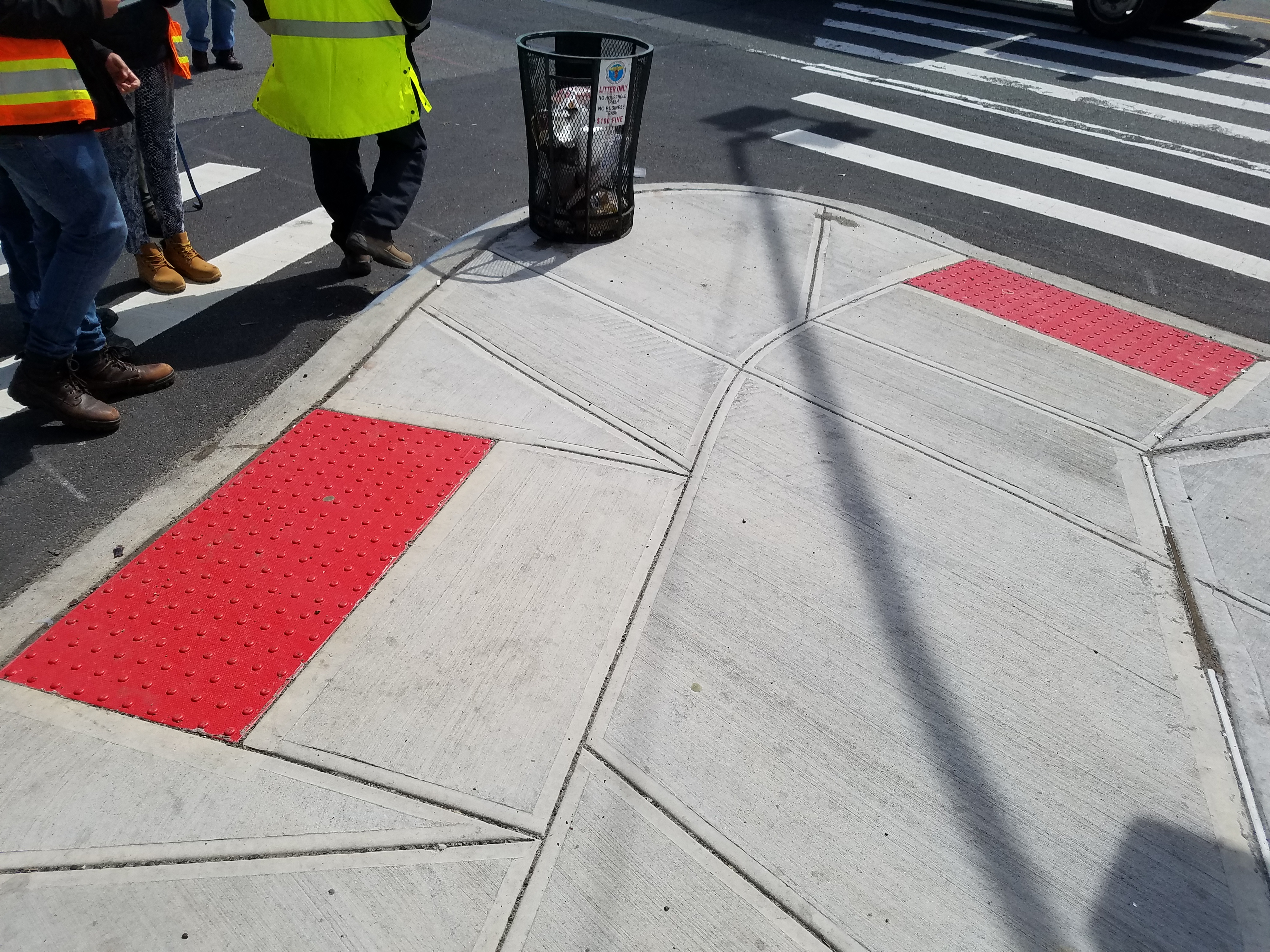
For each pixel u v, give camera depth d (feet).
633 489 11.04
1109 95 28.78
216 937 6.54
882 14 38.01
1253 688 8.93
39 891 6.75
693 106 26.27
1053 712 8.59
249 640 8.84
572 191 16.33
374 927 6.64
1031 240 18.95
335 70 13.07
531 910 6.81
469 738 8.03
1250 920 7.03
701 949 6.64
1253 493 11.47
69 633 8.83
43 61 9.45
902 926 6.86
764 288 15.83
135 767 7.64
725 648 9.03
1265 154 24.29
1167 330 15.35
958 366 13.84
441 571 9.74
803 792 7.75
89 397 11.82
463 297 14.97
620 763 7.89
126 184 13.73
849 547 10.34
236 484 10.79
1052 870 7.29
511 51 30.63
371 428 11.85
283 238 17.62
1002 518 10.89
